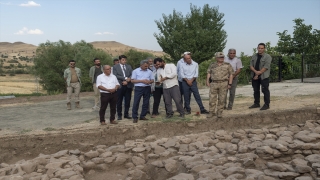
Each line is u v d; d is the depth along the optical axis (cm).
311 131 874
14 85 4116
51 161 787
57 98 1797
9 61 10562
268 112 1009
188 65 1077
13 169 738
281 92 1467
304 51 2438
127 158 821
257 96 1103
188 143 889
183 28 3192
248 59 2194
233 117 1002
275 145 773
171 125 988
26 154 874
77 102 1366
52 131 959
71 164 775
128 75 1069
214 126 990
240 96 1448
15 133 952
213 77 1005
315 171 658
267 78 1042
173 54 3253
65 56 3438
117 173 782
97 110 1293
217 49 3195
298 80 2034
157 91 1079
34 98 1830
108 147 906
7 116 1263
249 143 849
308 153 768
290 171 667
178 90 1032
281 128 935
